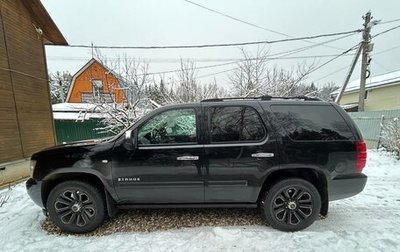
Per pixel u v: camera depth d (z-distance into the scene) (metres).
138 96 10.53
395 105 19.00
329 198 3.24
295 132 3.17
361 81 12.66
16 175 6.77
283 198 3.21
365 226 3.32
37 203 3.34
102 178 3.19
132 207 3.36
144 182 3.19
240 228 3.28
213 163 3.14
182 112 3.29
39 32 8.45
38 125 8.23
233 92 12.15
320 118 3.24
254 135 3.19
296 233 3.12
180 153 3.14
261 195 3.30
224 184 3.17
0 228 3.45
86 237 3.14
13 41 7.17
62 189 3.23
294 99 3.39
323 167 3.13
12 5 7.20
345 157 3.16
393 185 5.17
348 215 3.68
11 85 6.98
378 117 10.74
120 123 10.09
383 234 3.07
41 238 3.14
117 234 3.19
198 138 3.20
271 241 2.93
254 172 3.14
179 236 3.09
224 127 3.22
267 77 11.52
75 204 3.23
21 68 7.48
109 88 10.56
